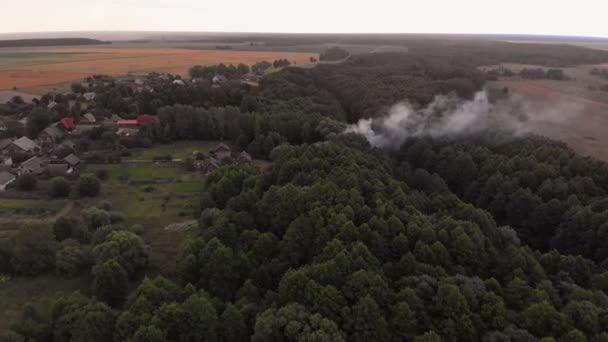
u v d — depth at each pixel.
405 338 48.38
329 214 64.19
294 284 52.66
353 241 59.75
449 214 72.31
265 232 70.62
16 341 51.06
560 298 53.06
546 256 62.47
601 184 87.06
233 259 60.59
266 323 48.31
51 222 83.38
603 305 50.16
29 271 70.50
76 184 103.75
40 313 60.56
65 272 70.50
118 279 63.25
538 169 90.38
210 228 71.12
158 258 74.81
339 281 52.75
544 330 47.41
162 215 91.56
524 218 83.75
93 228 83.25
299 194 70.19
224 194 86.94
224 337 50.50
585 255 71.75
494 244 67.00
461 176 100.56
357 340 48.06
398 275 56.75
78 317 52.66
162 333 47.19
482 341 47.28
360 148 105.62
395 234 62.16
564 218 77.50
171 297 53.34
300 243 63.12
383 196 72.00
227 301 57.12
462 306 49.31
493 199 89.31
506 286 55.78
